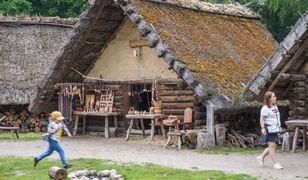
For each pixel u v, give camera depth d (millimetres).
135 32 18781
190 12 19406
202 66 16219
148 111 19547
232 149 15219
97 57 19812
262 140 11695
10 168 11680
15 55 23922
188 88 17250
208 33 18641
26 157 13500
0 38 24109
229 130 16859
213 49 17750
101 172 10852
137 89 19344
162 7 18344
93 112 19188
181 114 17422
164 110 17688
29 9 34250
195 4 20000
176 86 17516
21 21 24750
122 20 18953
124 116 19203
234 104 15719
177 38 16859
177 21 18016
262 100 14656
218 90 15664
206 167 11742
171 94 17609
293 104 15555
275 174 10766
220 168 11586
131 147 15805
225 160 12914
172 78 17578
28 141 18234
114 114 19016
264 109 11617
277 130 11578
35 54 24297
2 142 17859
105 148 15609
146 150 15023
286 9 26625
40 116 24359
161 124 17219
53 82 19516
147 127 19828
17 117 23969
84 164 12070
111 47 19484
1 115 23656
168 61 15945
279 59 13805
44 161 12578
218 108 15438
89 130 20328
